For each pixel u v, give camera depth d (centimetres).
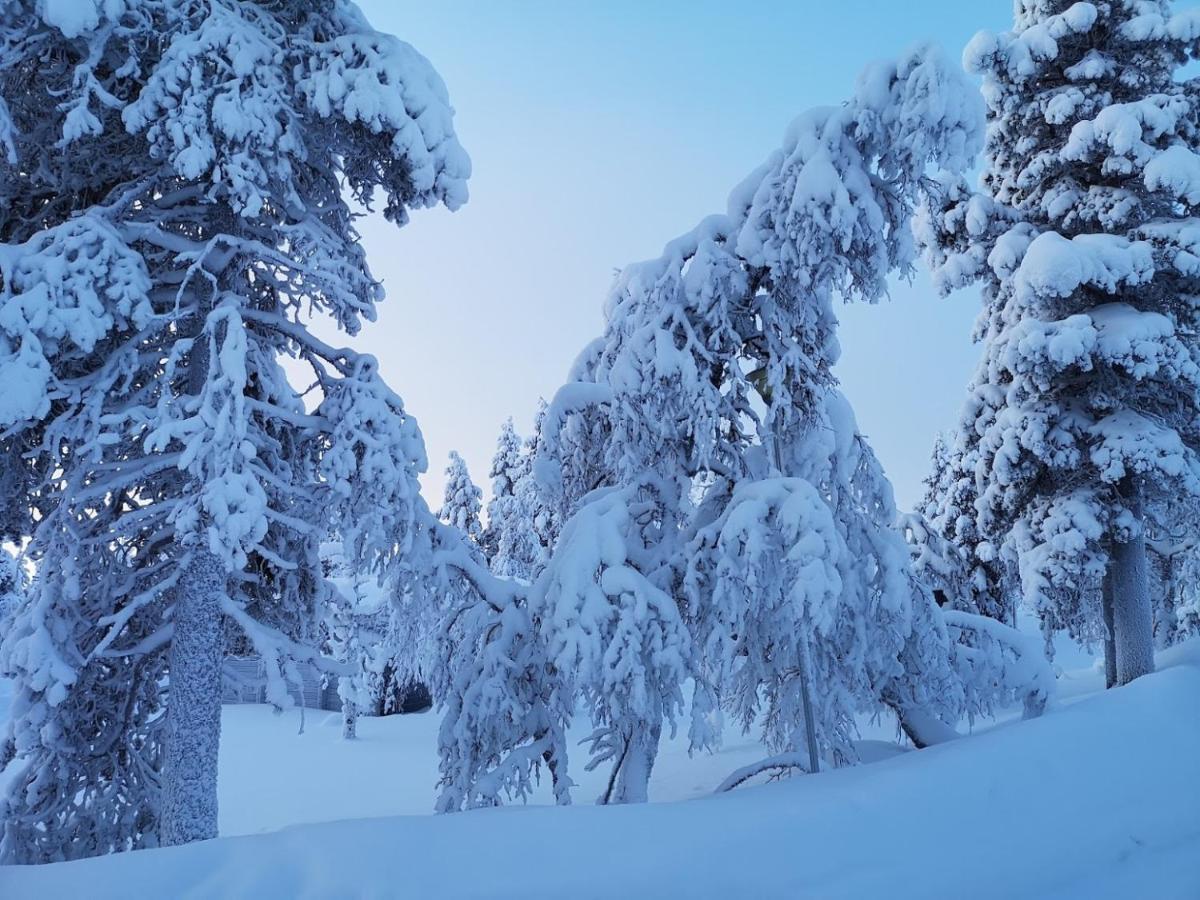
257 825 1557
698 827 513
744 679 1001
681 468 978
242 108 730
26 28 701
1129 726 686
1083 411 1501
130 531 802
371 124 789
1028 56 1582
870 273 873
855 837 512
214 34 729
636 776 863
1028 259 1427
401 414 840
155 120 730
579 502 1023
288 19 891
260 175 755
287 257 804
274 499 904
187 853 460
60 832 845
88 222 714
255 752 2388
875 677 959
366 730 2852
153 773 914
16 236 884
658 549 930
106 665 879
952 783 581
